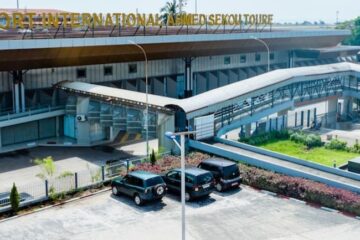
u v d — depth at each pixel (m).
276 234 31.28
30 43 54.75
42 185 39.25
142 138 59.12
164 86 79.19
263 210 35.06
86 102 55.69
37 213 34.91
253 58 95.50
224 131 52.91
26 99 61.53
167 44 70.81
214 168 38.75
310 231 31.69
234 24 87.75
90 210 35.31
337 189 36.34
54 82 63.97
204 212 34.69
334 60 113.25
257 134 59.88
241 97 54.12
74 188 38.53
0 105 58.84
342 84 72.81
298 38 96.75
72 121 59.12
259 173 39.75
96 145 56.38
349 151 54.59
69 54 60.28
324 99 69.44
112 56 66.19
